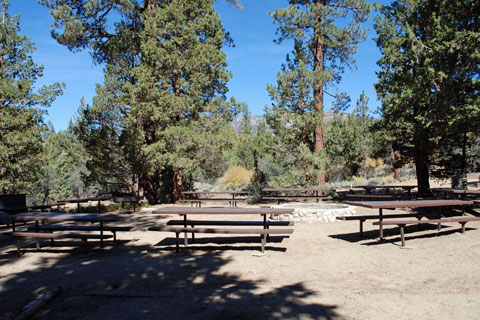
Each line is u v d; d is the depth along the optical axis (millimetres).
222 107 16406
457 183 13539
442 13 12188
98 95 14758
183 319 3588
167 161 14859
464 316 3418
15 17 16219
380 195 13375
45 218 6664
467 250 6031
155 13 15852
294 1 16938
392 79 13078
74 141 27391
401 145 15898
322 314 3588
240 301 4023
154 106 14688
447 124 11289
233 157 16781
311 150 17125
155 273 5273
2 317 3898
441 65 11406
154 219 11273
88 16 15930
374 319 3438
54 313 3914
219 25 16641
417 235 7484
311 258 5945
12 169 16219
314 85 15391
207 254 6391
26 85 15711
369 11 15453
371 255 5992
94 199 13070
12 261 6332
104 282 4898
